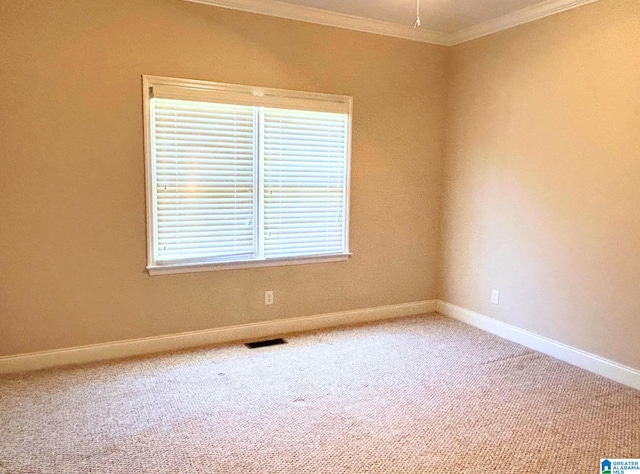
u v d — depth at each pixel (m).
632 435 2.43
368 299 4.33
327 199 4.06
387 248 4.36
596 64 3.13
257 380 3.05
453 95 4.34
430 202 4.51
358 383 3.03
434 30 4.13
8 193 3.01
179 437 2.38
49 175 3.10
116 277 3.35
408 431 2.46
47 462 2.16
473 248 4.21
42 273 3.14
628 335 3.03
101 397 2.79
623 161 3.01
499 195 3.92
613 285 3.11
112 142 3.24
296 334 3.96
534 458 2.23
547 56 3.46
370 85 4.07
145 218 3.39
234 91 3.54
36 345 3.18
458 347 3.69
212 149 3.56
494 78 3.90
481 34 3.99
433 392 2.91
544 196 3.54
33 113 3.01
